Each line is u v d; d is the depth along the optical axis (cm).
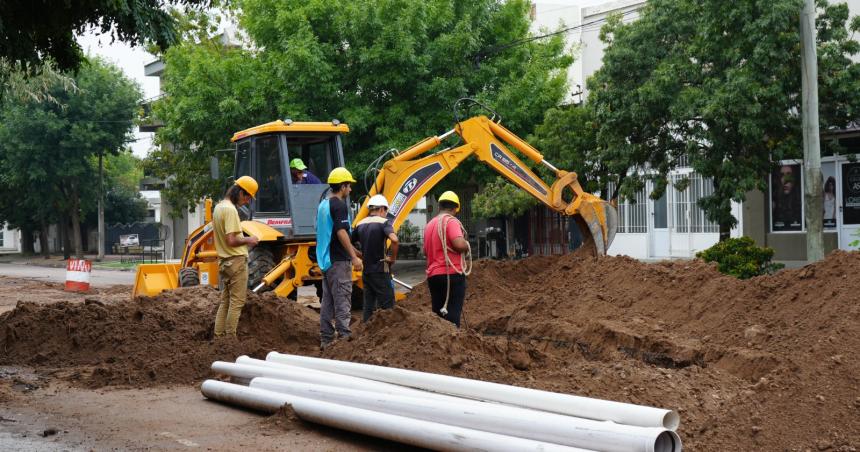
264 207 1304
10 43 938
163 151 3234
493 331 991
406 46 2106
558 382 652
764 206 2103
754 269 1385
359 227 944
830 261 778
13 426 646
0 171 4706
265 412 685
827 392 571
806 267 805
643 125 1708
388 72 2130
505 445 490
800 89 1564
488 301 1110
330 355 787
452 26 2289
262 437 605
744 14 1544
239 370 771
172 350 914
